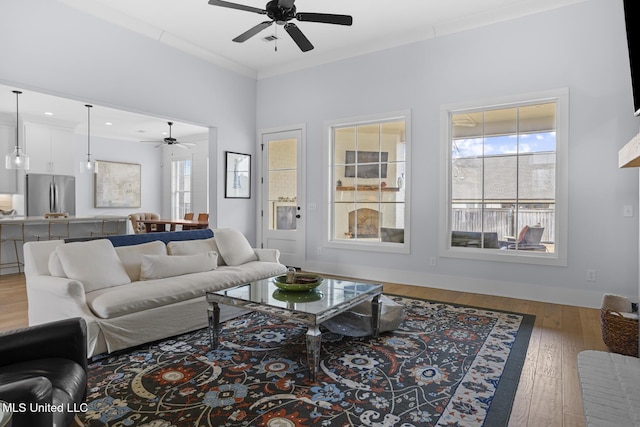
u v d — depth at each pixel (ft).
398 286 15.21
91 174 29.63
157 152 34.24
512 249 13.69
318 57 17.54
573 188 12.28
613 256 11.75
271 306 7.64
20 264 18.53
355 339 9.37
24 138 23.71
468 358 8.22
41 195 24.29
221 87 17.98
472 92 13.99
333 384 7.04
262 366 7.82
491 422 5.84
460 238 14.65
